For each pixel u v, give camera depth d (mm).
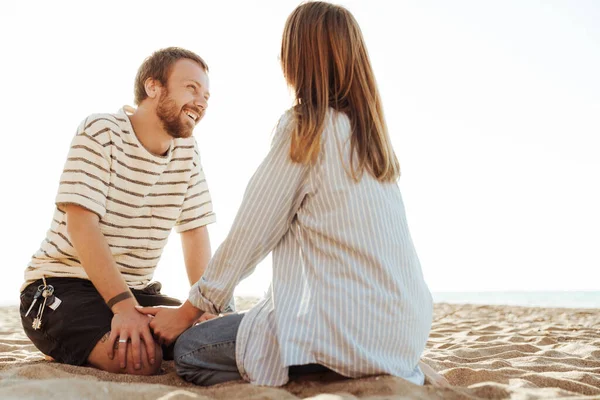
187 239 2637
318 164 1703
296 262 1723
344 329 1606
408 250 1744
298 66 1802
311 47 1780
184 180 2498
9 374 1887
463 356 3016
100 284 2127
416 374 1752
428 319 1805
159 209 2447
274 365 1658
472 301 16969
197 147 2598
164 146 2391
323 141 1701
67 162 2229
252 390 1552
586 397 1590
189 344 1851
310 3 1849
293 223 1779
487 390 1633
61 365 2020
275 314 1666
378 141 1758
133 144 2301
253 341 1710
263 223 1717
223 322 1845
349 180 1691
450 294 22547
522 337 3936
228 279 1771
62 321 2146
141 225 2398
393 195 1771
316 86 1757
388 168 1759
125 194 2318
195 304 1862
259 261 1801
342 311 1614
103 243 2176
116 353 2055
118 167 2283
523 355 2920
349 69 1775
